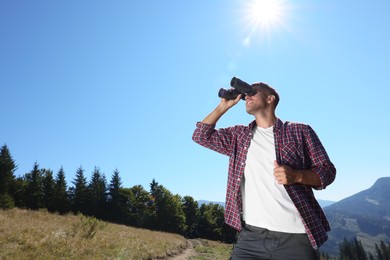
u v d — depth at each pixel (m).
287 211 2.24
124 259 13.06
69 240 13.85
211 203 90.00
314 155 2.24
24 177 52.84
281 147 2.36
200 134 2.75
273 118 2.59
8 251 10.07
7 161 46.72
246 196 2.46
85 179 63.12
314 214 2.16
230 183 2.57
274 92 2.60
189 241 48.69
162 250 20.73
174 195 85.50
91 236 16.47
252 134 2.59
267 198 2.33
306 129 2.37
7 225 15.06
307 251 2.15
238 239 2.44
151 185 74.88
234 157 2.61
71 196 61.69
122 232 26.70
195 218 83.88
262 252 2.24
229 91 2.66
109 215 63.69
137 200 71.69
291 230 2.20
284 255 2.17
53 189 55.16
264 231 2.27
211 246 42.75
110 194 66.31
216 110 2.75
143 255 15.77
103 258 12.35
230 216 2.49
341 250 143.88
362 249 141.88
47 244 12.33
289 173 2.05
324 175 2.11
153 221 68.94
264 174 2.39
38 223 19.98
